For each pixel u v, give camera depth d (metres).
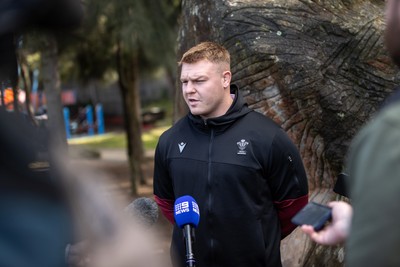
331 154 3.05
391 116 1.07
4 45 0.92
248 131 2.41
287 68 2.92
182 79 2.48
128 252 0.89
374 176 1.04
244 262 2.39
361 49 3.04
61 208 0.88
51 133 0.97
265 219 2.43
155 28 6.54
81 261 0.88
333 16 3.05
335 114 2.98
